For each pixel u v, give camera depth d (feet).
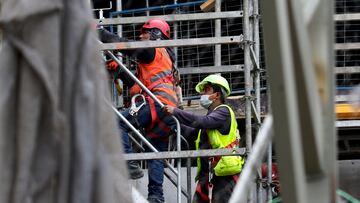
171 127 52.60
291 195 16.88
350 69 61.93
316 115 17.87
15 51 15.31
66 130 15.28
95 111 15.61
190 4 66.85
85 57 15.58
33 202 15.08
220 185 52.13
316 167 18.07
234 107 62.64
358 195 65.16
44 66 15.23
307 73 17.63
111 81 54.80
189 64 67.26
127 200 16.25
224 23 67.67
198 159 53.21
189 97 66.08
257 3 56.03
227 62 67.67
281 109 16.76
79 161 15.28
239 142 59.16
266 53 16.85
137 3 72.28
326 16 18.34
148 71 52.90
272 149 59.72
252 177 18.24
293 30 17.44
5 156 15.10
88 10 15.75
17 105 15.25
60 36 15.48
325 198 17.85
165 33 53.98
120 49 50.19
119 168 16.21
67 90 15.40
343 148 66.74
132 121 52.75
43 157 15.19
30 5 15.26
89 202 15.30
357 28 65.26
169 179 56.70
